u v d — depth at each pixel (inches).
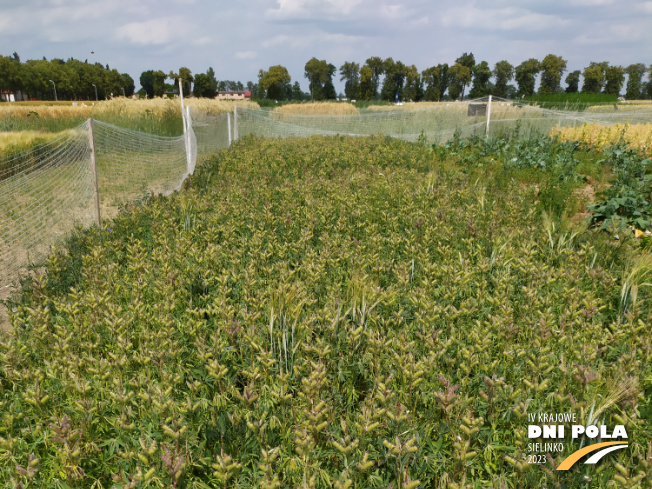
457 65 4872.0
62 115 1075.3
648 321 164.6
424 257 220.8
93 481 117.6
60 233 337.7
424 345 152.6
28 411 133.7
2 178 498.0
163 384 132.6
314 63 5359.3
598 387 133.5
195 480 111.7
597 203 346.9
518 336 171.2
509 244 251.3
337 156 570.9
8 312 174.7
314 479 101.0
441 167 543.8
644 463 99.7
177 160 602.9
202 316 180.1
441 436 122.4
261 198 354.9
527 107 1036.5
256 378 140.0
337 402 136.1
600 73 5123.0
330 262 219.1
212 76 6200.8
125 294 205.6
